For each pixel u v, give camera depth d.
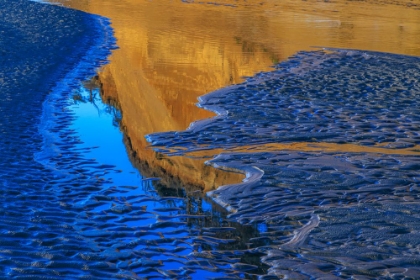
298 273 4.58
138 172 6.91
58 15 19.53
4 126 8.21
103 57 14.05
